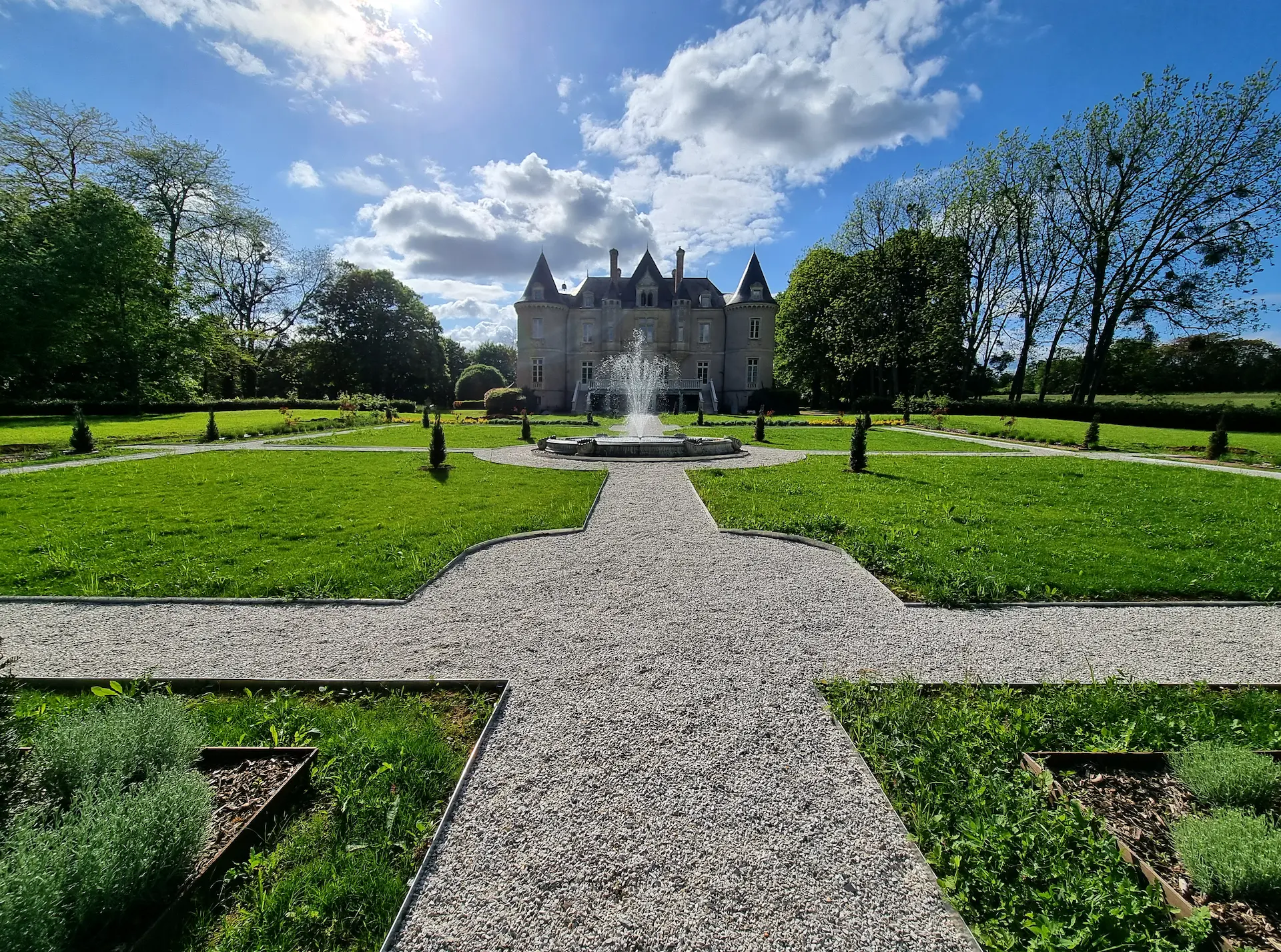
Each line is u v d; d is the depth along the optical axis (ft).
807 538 22.94
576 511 27.43
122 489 31.94
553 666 13.02
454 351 231.30
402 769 9.29
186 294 101.30
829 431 80.28
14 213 84.38
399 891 7.25
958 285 104.22
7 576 17.99
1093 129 91.35
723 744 10.27
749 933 6.75
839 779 9.40
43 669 12.76
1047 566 19.83
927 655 13.83
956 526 25.14
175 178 103.71
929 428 85.87
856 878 7.54
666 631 14.88
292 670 12.82
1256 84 79.41
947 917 6.99
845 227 122.72
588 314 154.40
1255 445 60.59
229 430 66.85
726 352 152.56
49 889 5.82
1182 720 10.93
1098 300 95.50
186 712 9.94
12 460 43.19
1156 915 6.68
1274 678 13.03
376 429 79.10
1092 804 8.68
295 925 6.73
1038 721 10.73
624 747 10.15
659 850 7.93
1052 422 86.38
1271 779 8.27
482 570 19.56
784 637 14.64
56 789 7.57
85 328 87.40
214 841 7.75
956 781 9.15
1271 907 6.77
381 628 14.98
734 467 43.11
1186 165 85.56
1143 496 32.73
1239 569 19.71
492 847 7.96
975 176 105.70
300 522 25.02
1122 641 14.74
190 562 19.40
